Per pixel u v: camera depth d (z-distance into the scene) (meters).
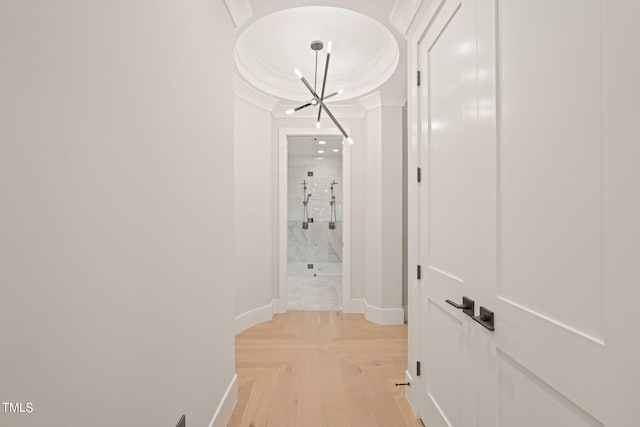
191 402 1.28
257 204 3.45
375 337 3.04
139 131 0.89
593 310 0.70
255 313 3.40
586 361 0.71
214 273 1.57
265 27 2.56
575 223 0.75
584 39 0.72
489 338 1.11
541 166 0.87
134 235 0.87
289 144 5.95
